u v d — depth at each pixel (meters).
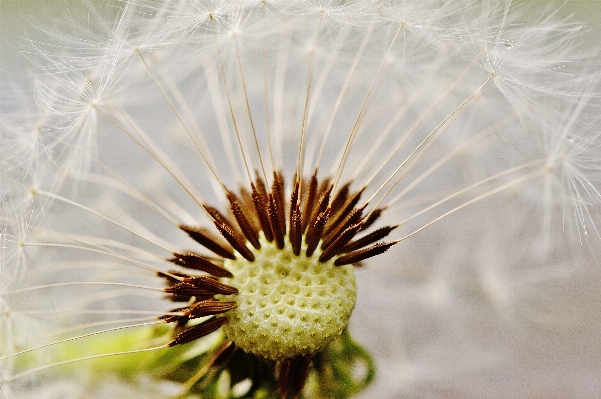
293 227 0.08
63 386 0.08
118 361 0.08
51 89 0.08
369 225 0.08
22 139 0.08
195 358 0.08
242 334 0.08
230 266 0.08
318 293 0.08
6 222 0.08
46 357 0.08
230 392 0.08
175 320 0.08
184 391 0.08
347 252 0.08
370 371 0.08
